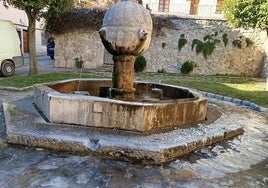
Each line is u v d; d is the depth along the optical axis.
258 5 9.39
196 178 2.89
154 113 3.84
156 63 15.56
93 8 15.21
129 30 4.27
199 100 4.54
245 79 13.16
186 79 12.12
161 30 15.32
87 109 3.83
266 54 14.45
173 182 2.77
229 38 15.05
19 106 4.94
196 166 3.18
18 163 2.99
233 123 4.77
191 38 15.24
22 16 22.50
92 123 3.86
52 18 15.16
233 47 15.11
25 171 2.81
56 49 15.64
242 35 14.97
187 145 3.49
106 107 3.78
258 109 6.74
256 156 3.65
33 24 10.68
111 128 3.82
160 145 3.30
